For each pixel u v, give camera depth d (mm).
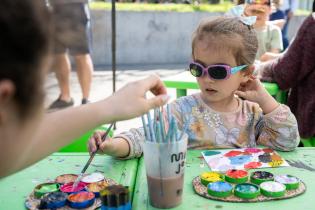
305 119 2115
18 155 505
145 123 938
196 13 7207
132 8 7008
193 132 1434
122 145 1205
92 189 1013
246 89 1461
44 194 983
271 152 1298
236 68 1362
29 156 708
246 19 1437
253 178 1051
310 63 2068
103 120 795
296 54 2121
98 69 6391
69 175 1106
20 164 585
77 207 922
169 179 916
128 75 5914
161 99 874
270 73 2293
